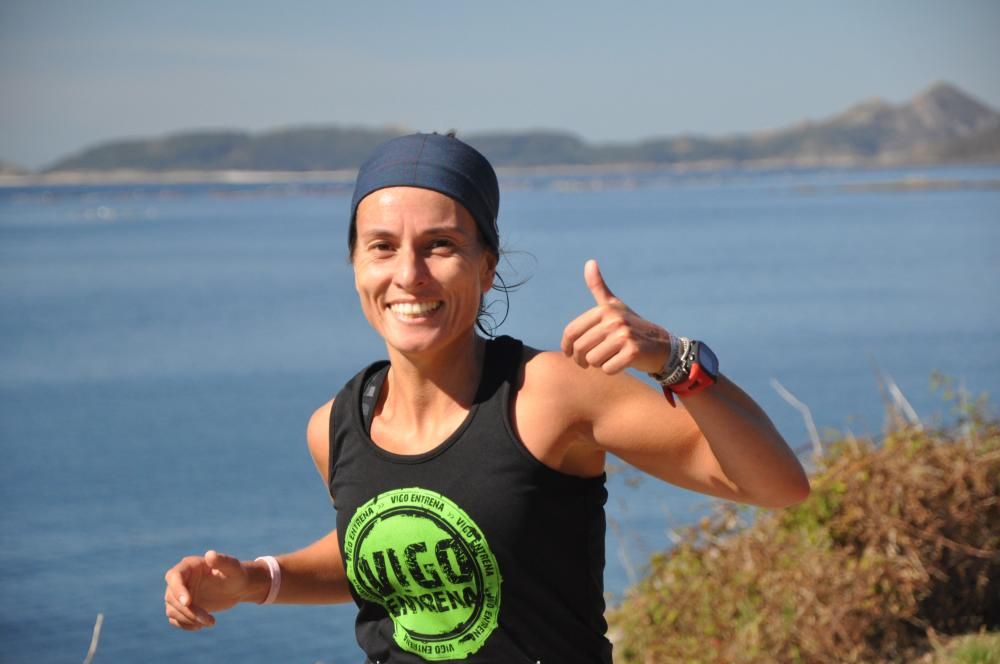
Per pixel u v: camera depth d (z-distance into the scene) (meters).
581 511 2.55
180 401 31.14
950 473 5.89
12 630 13.30
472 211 2.57
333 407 2.73
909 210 144.25
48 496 20.45
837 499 5.85
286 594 2.95
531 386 2.51
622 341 2.24
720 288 56.78
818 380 28.73
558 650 2.55
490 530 2.46
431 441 2.57
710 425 2.33
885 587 5.59
